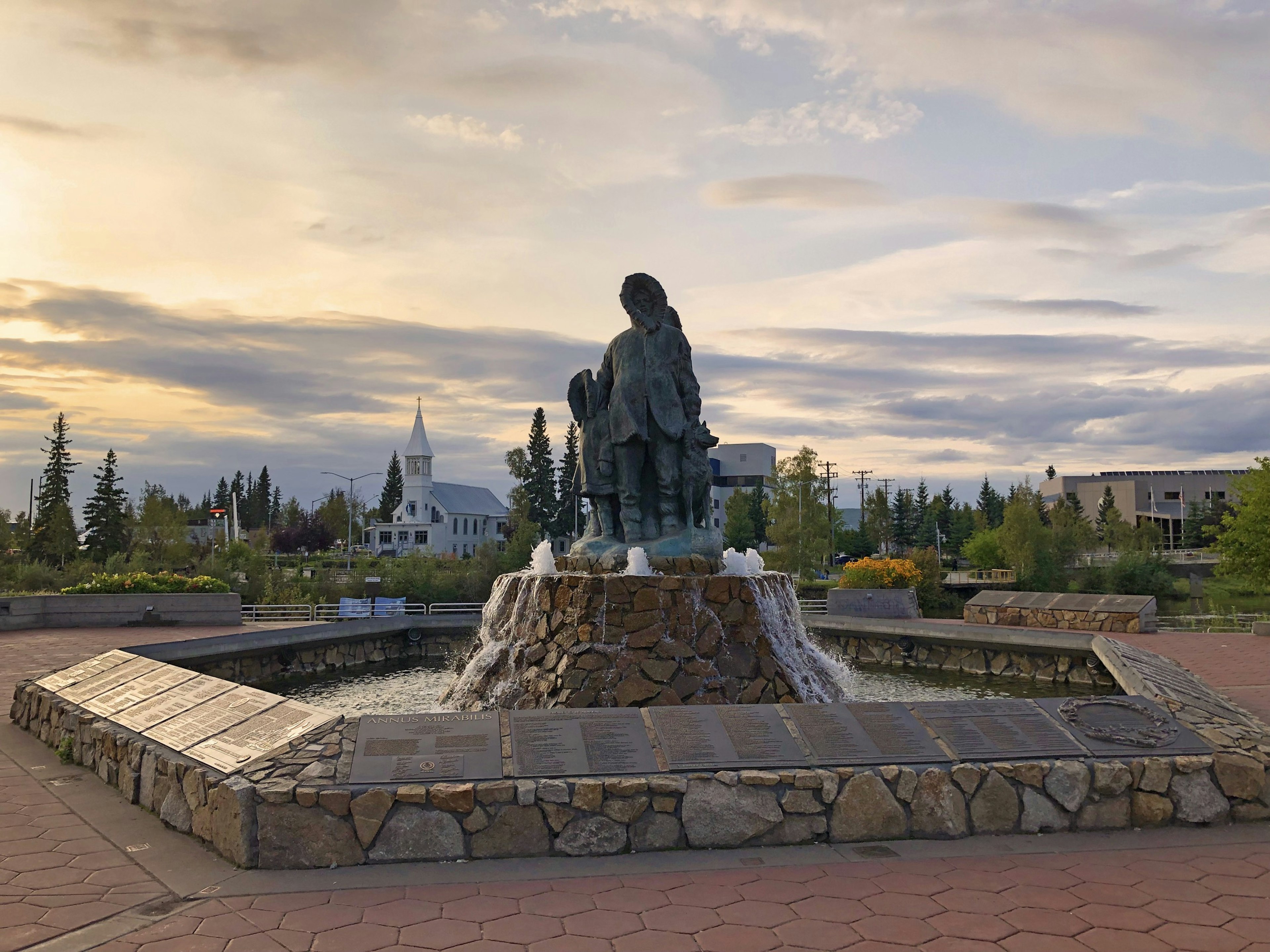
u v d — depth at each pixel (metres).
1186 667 14.76
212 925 4.87
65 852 6.07
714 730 6.72
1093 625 21.50
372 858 5.80
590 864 5.81
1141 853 6.02
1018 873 5.65
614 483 13.15
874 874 5.64
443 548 95.00
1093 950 4.56
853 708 7.15
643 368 12.98
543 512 75.44
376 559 61.34
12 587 42.97
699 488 13.31
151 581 23.89
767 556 60.69
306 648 17.64
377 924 4.89
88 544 63.62
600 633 11.07
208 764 6.54
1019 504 56.97
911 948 4.59
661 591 11.27
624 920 4.93
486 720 6.71
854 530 92.19
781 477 60.38
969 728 6.98
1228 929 4.81
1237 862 5.84
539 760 6.26
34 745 9.52
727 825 6.13
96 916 4.99
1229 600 49.28
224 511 60.53
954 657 18.62
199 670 15.06
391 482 122.56
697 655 11.15
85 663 10.61
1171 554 76.69
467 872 5.68
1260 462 36.25
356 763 6.14
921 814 6.34
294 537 93.75
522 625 12.07
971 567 72.38
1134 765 6.64
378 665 19.08
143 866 5.80
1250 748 6.96
